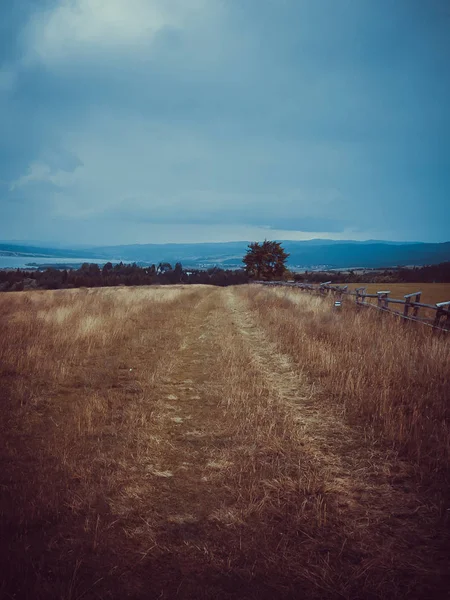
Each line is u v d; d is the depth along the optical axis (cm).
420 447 420
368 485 358
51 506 315
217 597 235
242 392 612
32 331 1012
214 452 418
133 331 1112
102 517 306
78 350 860
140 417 509
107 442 437
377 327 1042
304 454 414
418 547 280
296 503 328
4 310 1441
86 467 379
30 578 244
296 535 290
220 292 3491
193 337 1102
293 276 6612
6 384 628
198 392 621
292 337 1011
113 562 261
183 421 504
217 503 328
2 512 308
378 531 296
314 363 767
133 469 379
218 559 265
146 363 789
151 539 283
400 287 3572
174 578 249
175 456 409
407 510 322
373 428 478
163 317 1413
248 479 362
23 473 368
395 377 643
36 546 273
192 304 2058
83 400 570
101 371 712
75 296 1998
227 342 998
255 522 304
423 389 588
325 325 1119
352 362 731
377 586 245
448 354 695
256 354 891
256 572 255
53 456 401
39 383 644
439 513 317
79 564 257
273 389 635
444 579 252
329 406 558
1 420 493
